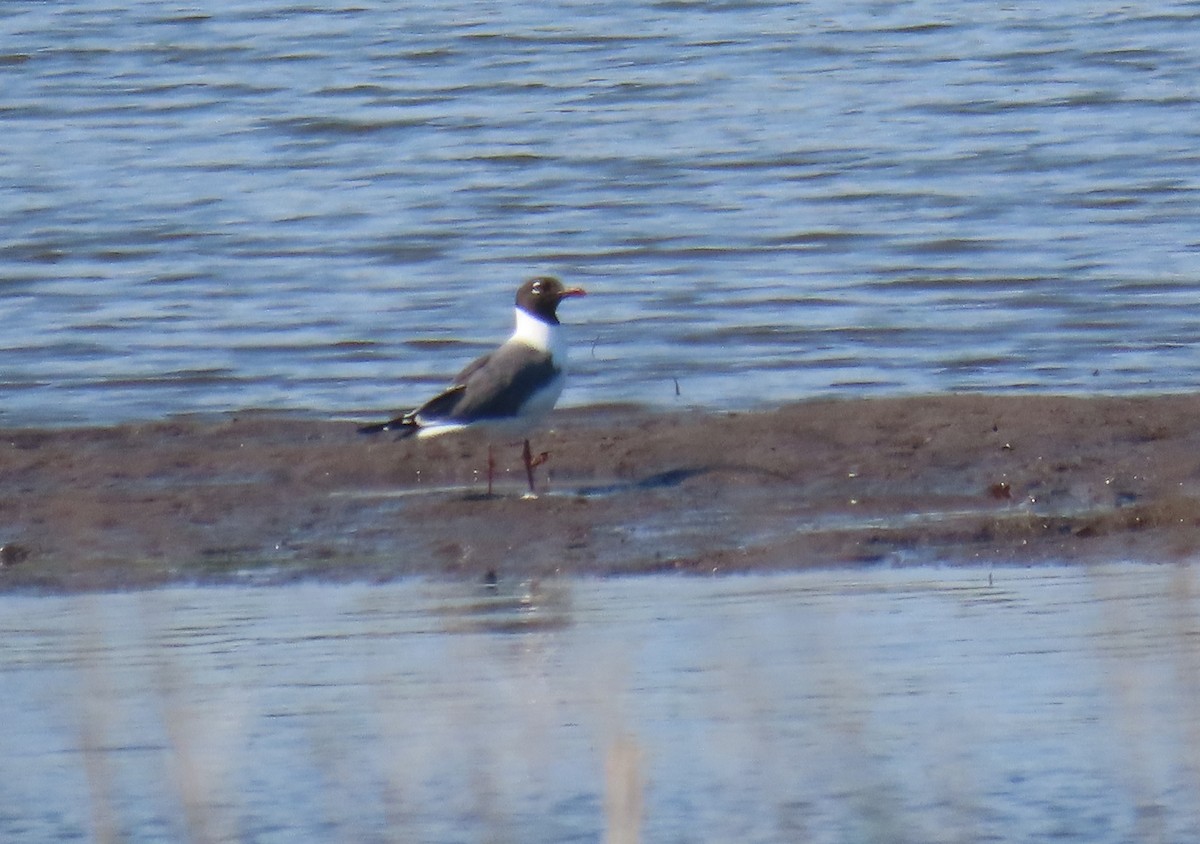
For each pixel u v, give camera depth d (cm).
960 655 1155
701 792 978
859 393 1867
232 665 1171
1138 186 2747
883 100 3328
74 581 1373
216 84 3519
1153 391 1838
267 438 1725
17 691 1134
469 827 938
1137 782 973
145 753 1027
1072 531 1404
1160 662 1128
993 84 3403
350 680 1138
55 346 2125
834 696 1088
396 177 2931
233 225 2677
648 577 1348
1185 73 3416
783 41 3769
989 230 2552
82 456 1670
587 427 1734
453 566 1383
